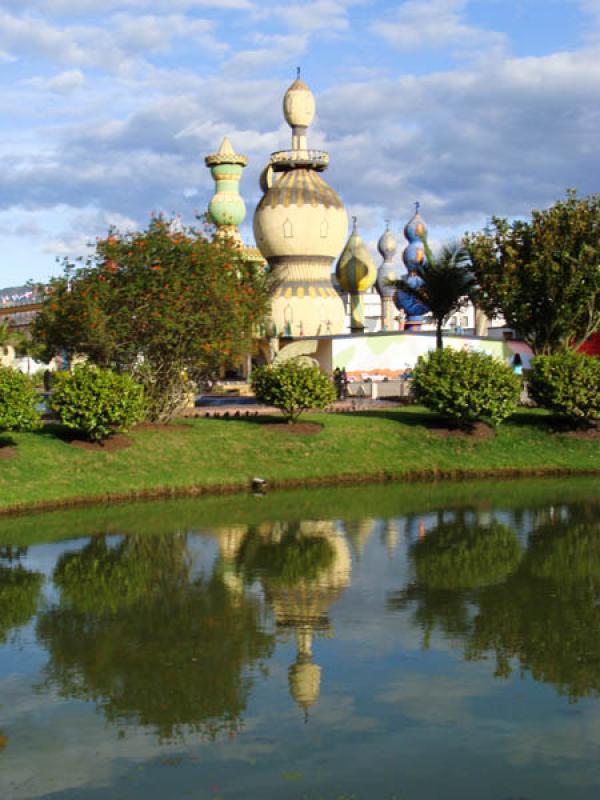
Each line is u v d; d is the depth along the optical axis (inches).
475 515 969.5
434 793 370.6
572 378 1391.5
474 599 644.1
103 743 422.3
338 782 380.5
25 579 719.1
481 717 441.7
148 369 1364.4
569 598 643.5
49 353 1456.7
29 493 1040.8
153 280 1272.1
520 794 368.8
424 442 1346.0
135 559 783.7
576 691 472.7
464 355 1391.5
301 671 505.7
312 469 1239.5
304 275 2746.1
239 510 1016.9
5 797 373.4
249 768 394.0
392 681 489.7
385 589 674.8
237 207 2994.6
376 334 2321.6
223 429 1339.8
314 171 2839.6
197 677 500.7
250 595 663.8
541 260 1627.7
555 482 1213.7
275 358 2354.8
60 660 531.8
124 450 1203.2
